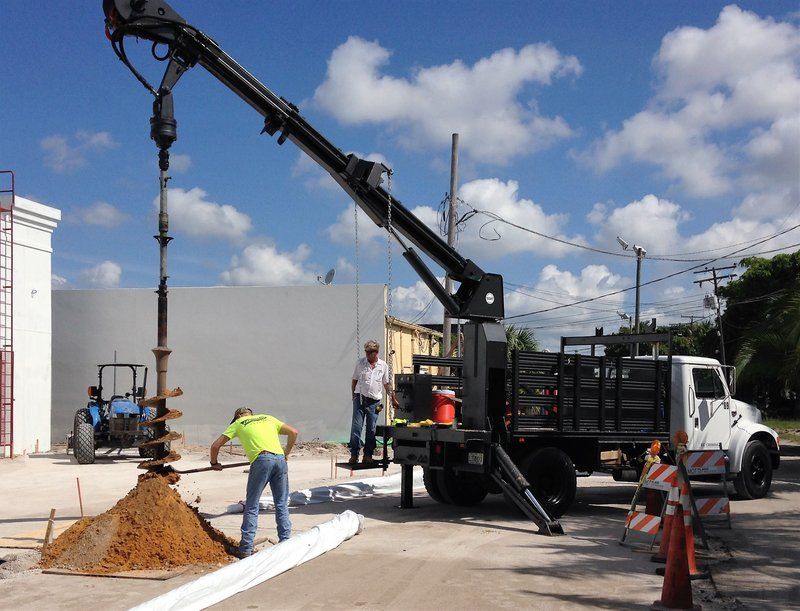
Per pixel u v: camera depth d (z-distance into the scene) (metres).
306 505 12.41
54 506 12.17
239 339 24.72
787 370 22.17
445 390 11.73
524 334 38.75
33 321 22.02
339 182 10.81
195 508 8.67
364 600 6.51
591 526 10.64
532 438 11.02
